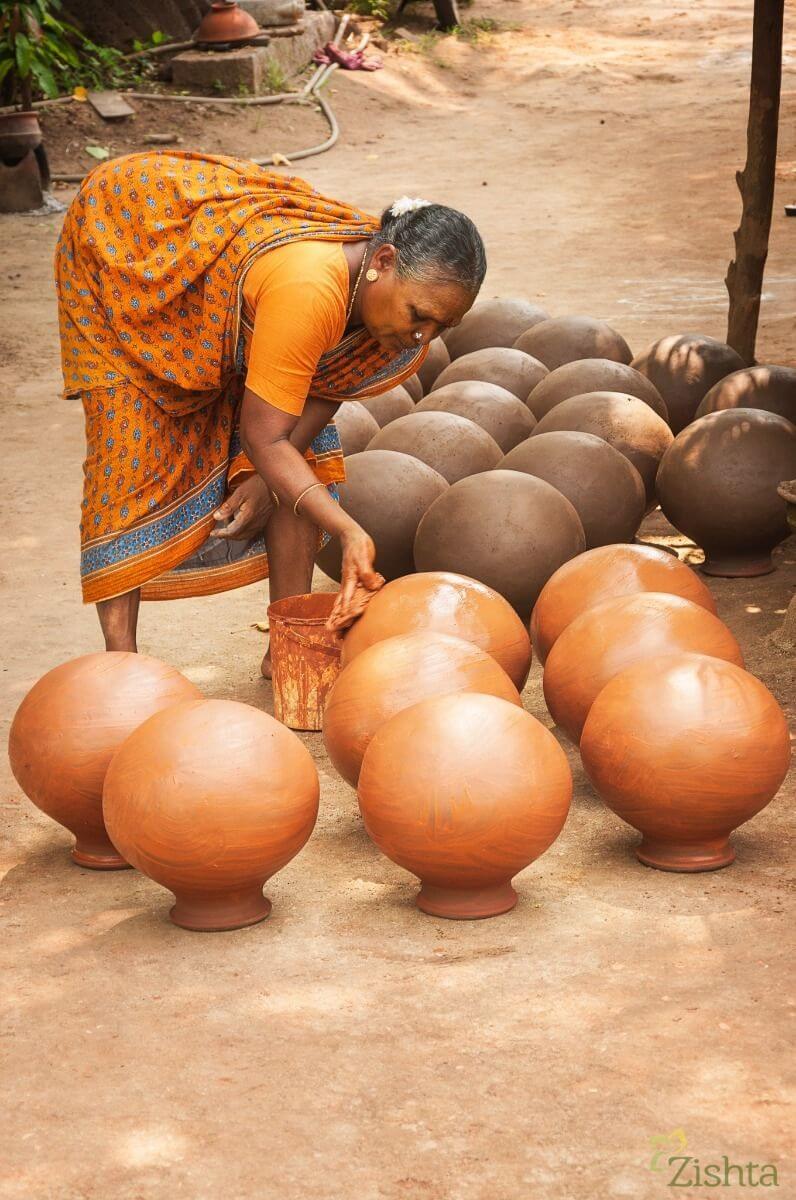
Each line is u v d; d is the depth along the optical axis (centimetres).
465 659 374
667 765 340
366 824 335
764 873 352
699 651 390
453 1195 239
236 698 482
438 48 2278
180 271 384
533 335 729
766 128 758
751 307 792
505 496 512
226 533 436
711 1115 257
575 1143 250
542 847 329
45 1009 301
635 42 2372
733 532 569
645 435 608
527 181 1619
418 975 309
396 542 555
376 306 367
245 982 309
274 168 1717
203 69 1906
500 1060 276
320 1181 243
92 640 533
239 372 402
